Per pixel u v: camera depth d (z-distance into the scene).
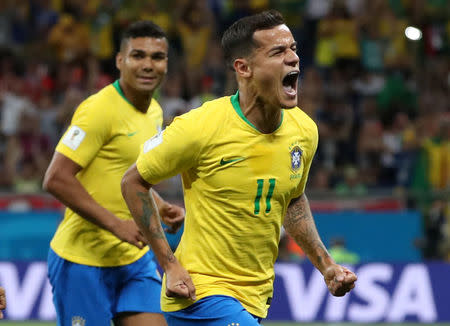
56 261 8.36
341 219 17.77
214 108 6.35
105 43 23.94
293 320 15.88
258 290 6.57
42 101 22.23
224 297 6.35
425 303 15.88
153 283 8.43
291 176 6.51
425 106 23.77
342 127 22.36
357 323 15.84
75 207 7.93
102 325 8.22
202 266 6.44
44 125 21.80
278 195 6.46
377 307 15.88
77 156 8.00
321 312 15.88
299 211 7.02
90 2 24.70
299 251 17.55
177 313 6.54
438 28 25.72
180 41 24.56
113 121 8.16
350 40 24.53
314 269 15.96
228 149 6.29
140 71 8.27
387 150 21.81
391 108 23.52
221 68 23.56
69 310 8.28
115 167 8.24
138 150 8.30
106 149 8.20
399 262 16.03
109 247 8.21
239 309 6.32
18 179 20.05
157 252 6.43
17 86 22.19
